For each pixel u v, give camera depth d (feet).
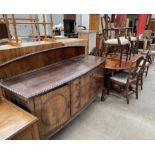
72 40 8.85
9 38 6.00
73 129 6.54
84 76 6.19
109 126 6.75
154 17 27.61
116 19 12.28
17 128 3.75
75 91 5.85
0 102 4.77
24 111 4.35
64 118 5.61
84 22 19.63
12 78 5.24
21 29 17.16
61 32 17.22
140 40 16.85
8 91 4.87
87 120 7.15
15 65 5.30
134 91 9.44
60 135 6.16
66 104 5.52
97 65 7.12
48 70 6.22
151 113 7.68
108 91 9.44
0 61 5.03
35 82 4.99
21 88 4.53
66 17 18.67
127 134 6.25
